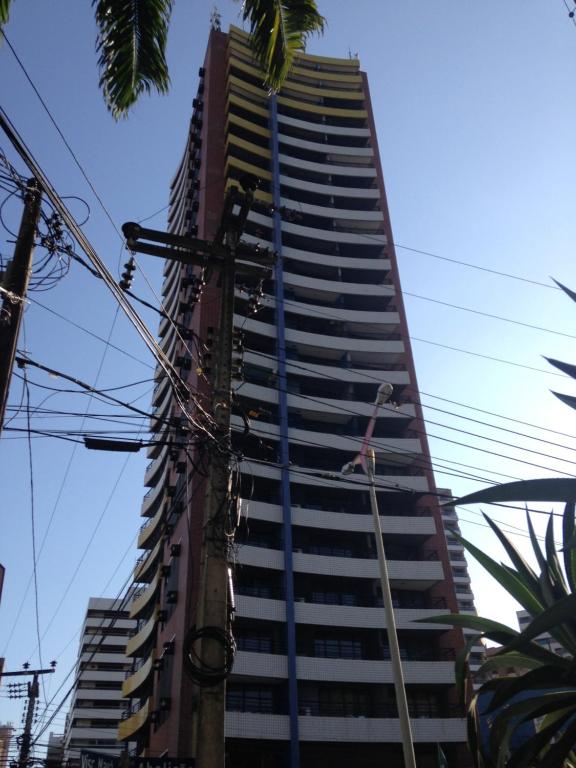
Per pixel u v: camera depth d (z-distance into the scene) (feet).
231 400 37.55
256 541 139.13
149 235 41.55
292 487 147.23
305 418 161.48
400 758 121.39
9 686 135.54
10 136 23.93
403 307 185.57
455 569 301.22
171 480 152.66
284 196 194.70
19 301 26.81
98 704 261.44
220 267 42.83
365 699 128.06
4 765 121.90
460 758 121.49
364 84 234.99
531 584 41.52
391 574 137.59
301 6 35.42
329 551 144.56
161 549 151.43
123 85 33.91
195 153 204.95
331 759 118.62
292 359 162.91
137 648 157.38
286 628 125.80
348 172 203.62
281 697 122.31
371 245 192.75
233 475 35.50
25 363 29.71
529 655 38.34
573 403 35.68
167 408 151.33
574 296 38.99
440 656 134.00
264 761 116.98
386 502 153.99
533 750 35.29
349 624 129.59
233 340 43.16
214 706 27.61
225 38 221.25
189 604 119.14
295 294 179.32
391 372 169.37
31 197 29.01
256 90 208.54
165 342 189.06
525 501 32.73
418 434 165.37
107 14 33.68
